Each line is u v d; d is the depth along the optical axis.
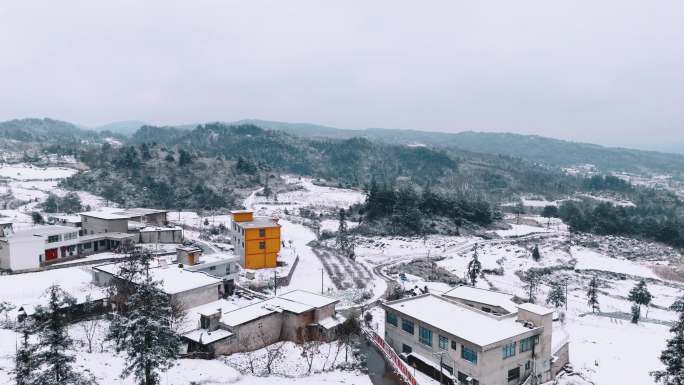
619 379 56.19
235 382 40.75
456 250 133.12
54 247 77.00
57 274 69.12
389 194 158.62
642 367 60.28
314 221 158.00
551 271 123.69
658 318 91.94
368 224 152.62
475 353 45.88
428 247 134.25
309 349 50.75
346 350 48.84
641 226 171.62
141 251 68.69
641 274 127.06
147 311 32.19
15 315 50.94
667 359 37.38
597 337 73.62
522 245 144.50
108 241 86.19
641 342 71.38
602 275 123.75
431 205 164.12
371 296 75.69
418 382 47.91
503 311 58.56
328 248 113.62
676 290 113.62
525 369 50.19
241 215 89.25
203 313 49.41
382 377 46.38
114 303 55.12
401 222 151.88
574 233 169.38
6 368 35.72
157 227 96.75
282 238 121.38
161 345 32.06
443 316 53.94
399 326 55.97
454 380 46.97
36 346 28.45
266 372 44.44
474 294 65.19
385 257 121.75
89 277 67.69
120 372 38.53
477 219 169.75
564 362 57.44
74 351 41.28
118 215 94.25
